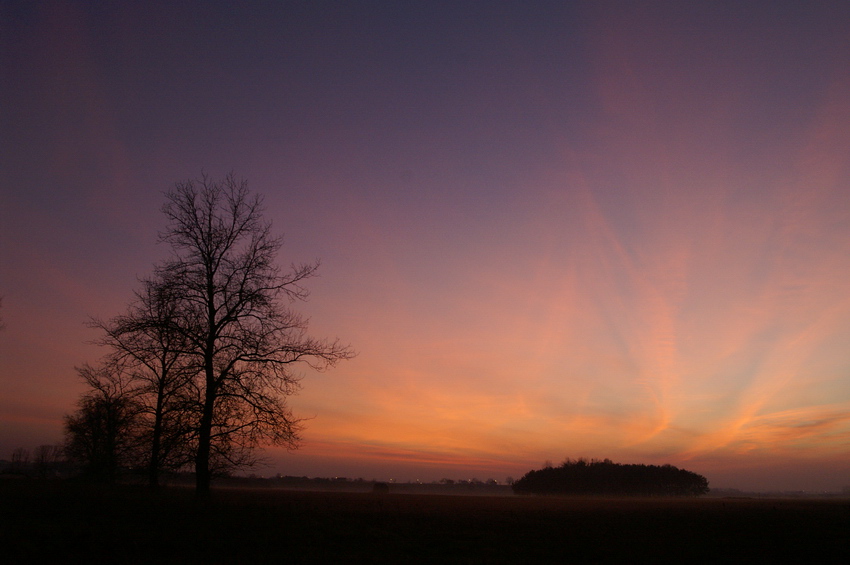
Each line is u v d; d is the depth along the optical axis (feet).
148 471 88.63
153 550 53.78
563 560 59.57
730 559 61.52
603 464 398.62
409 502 168.14
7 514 69.56
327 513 95.66
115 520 68.59
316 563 51.60
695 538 79.20
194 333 85.05
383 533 73.92
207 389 85.71
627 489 371.35
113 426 117.50
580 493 374.84
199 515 76.48
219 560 50.83
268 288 91.15
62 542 54.34
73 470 151.02
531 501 222.89
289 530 70.33
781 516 123.44
